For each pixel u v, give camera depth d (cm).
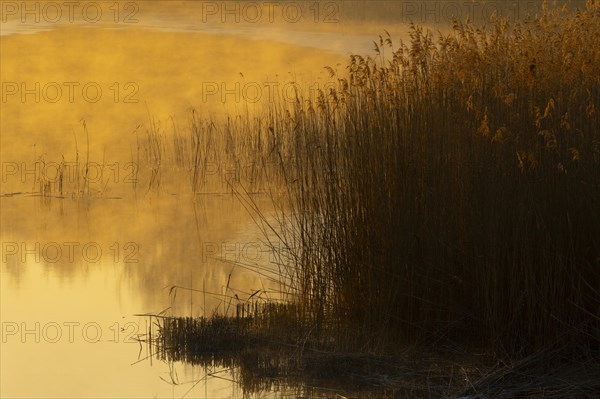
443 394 1309
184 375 1447
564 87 1455
